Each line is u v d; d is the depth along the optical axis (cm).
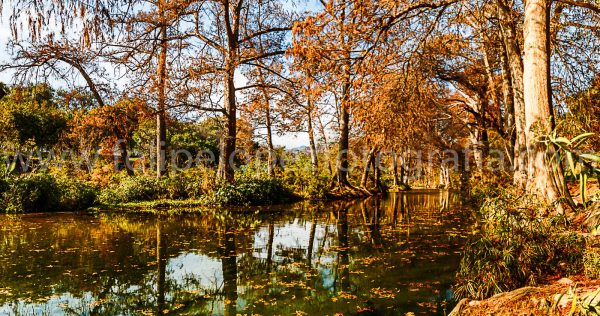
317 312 412
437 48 1008
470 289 402
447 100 1733
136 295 474
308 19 730
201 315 410
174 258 663
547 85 626
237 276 555
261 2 1778
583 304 168
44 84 1108
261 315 407
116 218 1193
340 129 2130
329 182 2142
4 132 1969
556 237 417
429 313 402
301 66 775
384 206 1606
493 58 1491
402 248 727
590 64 976
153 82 1548
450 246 736
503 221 440
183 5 1469
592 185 721
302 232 935
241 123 2372
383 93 852
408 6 786
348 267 596
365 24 752
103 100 1938
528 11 650
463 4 984
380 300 445
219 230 965
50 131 2356
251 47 1755
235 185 1623
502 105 1667
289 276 554
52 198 1387
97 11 242
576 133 522
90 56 1491
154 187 1667
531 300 314
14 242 802
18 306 436
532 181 601
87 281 531
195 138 3100
